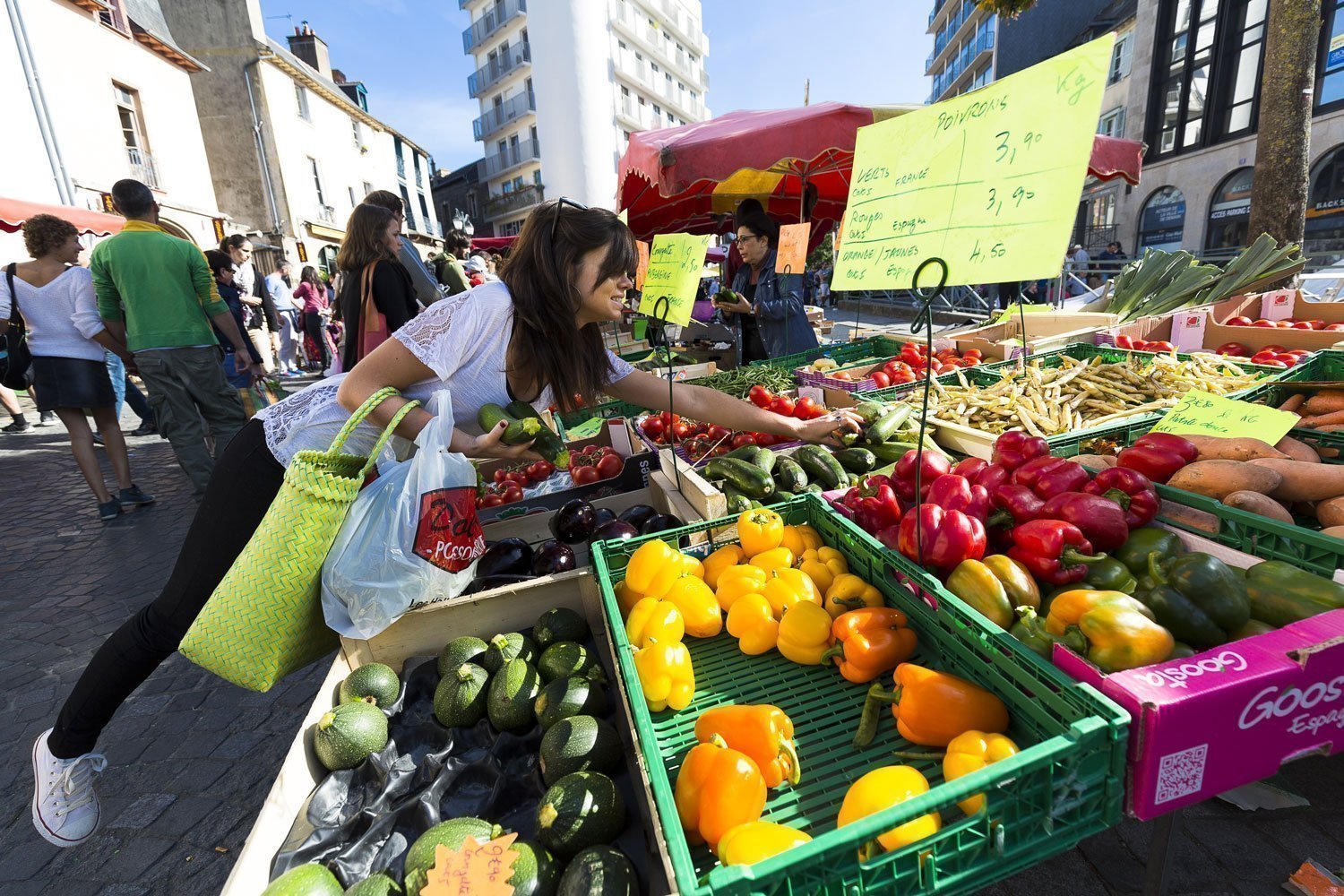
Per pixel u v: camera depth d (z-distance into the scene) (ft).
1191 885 6.56
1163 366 12.16
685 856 3.53
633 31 167.53
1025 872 6.95
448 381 7.12
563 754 5.64
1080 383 12.21
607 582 6.88
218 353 18.92
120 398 31.14
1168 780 3.83
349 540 6.36
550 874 4.86
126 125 56.95
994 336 18.86
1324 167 59.00
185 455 18.63
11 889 7.68
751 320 22.15
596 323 7.84
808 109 17.85
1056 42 103.24
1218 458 7.38
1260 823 7.09
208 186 66.80
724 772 4.53
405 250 16.06
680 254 12.99
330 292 70.08
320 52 112.88
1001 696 4.94
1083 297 25.49
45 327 18.53
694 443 12.12
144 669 7.26
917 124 6.12
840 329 42.29
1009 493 6.39
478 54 183.42
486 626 7.93
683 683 5.83
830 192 32.99
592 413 17.75
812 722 5.59
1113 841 7.13
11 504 22.41
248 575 5.97
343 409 6.89
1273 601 4.98
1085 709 4.00
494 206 191.83
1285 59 19.85
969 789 3.52
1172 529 6.32
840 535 7.34
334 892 4.96
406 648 7.79
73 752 7.30
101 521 20.04
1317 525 7.15
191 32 77.92
